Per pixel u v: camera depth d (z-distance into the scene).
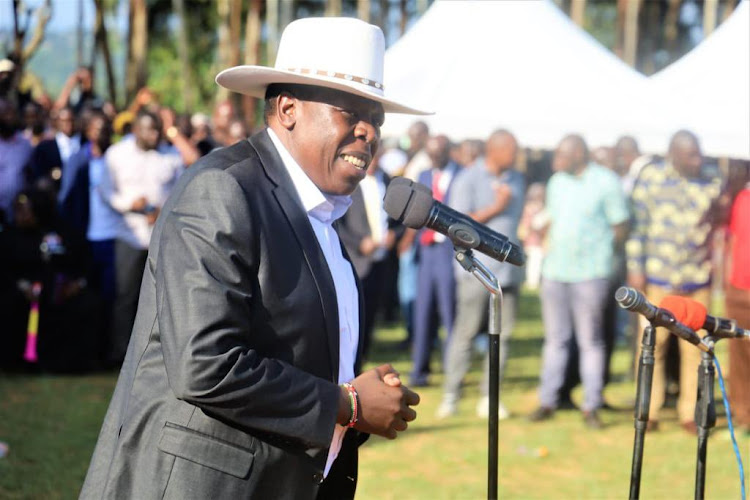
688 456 8.19
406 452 8.12
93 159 11.33
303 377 2.98
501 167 9.07
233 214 2.92
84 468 7.07
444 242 10.17
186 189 3.02
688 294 8.80
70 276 10.64
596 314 8.95
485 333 9.41
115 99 19.55
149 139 10.46
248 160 3.14
